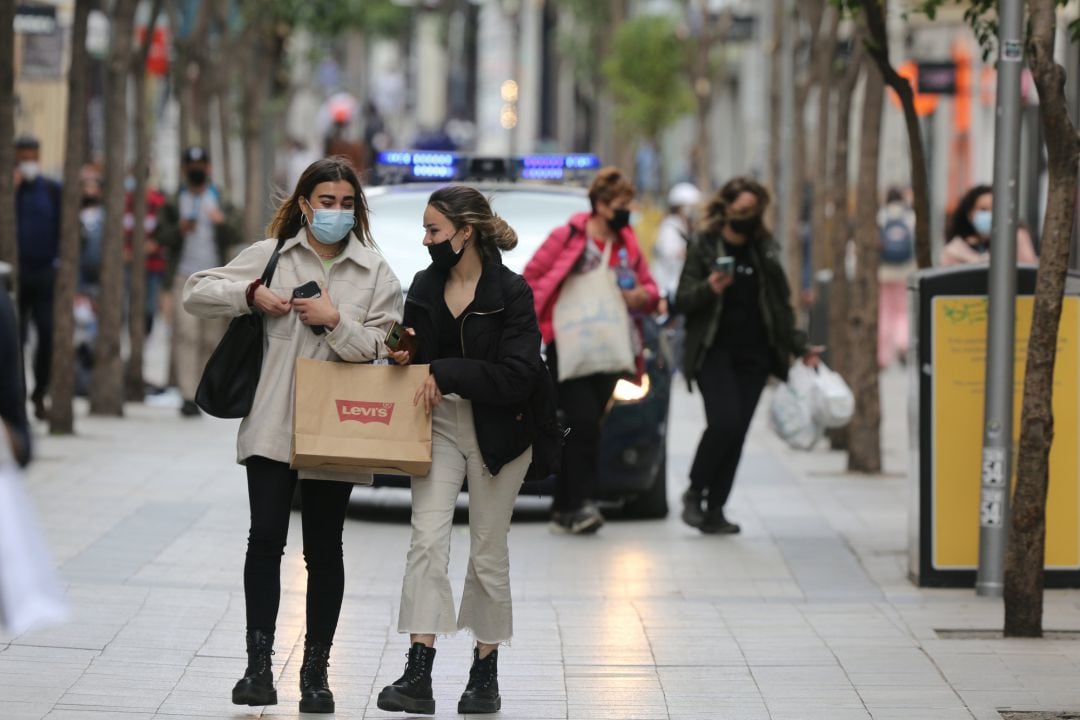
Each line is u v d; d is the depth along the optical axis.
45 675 19.88
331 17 69.19
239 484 34.47
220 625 22.67
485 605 19.14
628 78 94.56
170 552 27.53
